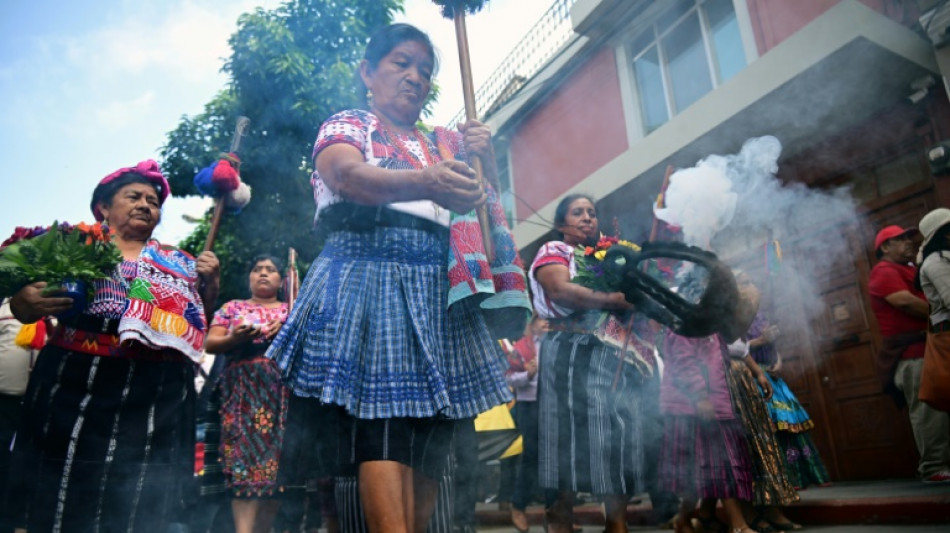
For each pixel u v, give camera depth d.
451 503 1.44
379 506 1.19
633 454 2.29
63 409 1.78
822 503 3.21
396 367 1.25
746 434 2.83
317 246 6.06
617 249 1.97
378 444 1.21
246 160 5.70
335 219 1.36
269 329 2.84
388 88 1.47
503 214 1.54
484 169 1.52
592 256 2.39
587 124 8.02
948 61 4.11
